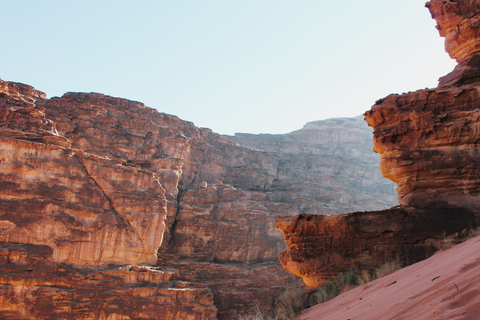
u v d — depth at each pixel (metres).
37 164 63.88
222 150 115.50
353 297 14.36
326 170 138.38
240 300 78.44
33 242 59.97
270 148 148.75
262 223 92.19
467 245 12.27
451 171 21.75
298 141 160.38
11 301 54.84
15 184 61.28
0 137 62.19
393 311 7.14
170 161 90.75
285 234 23.67
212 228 88.56
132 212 70.44
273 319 15.55
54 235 61.81
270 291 81.81
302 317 15.94
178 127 106.81
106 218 67.06
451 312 5.29
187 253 84.94
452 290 6.18
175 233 86.12
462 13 25.83
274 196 111.56
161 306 63.53
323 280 21.98
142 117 94.88
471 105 22.56
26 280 56.50
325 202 121.56
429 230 20.83
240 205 92.62
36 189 62.50
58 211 63.19
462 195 21.44
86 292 59.72
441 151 22.34
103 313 59.44
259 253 89.75
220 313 75.69
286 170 125.44
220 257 87.12
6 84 79.38
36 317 55.69
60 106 87.25
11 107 69.56
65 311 57.25
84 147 83.06
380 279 15.63
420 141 22.80
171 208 86.06
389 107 23.61
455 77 24.47
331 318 11.39
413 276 11.45
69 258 62.28
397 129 23.23
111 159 77.19
